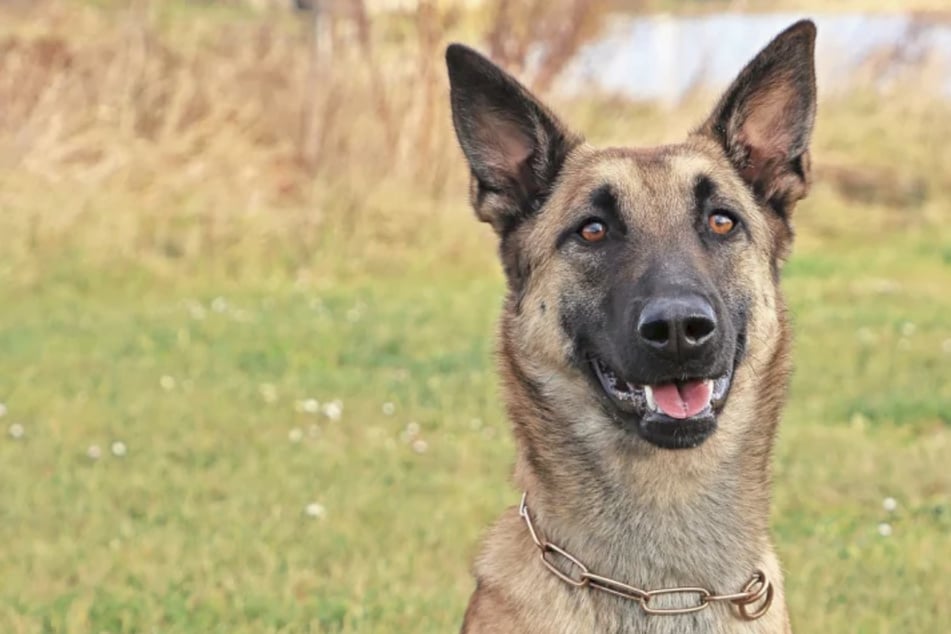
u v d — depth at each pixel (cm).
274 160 2089
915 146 2617
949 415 1222
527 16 2098
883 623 756
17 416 1197
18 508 949
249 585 816
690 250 570
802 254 2228
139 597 794
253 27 2384
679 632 545
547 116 631
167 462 1067
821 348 1516
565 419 573
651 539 552
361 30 2098
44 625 761
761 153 633
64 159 1975
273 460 1075
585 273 584
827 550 881
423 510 964
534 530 565
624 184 593
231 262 1902
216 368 1393
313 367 1423
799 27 620
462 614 774
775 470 1053
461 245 2031
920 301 1841
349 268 1938
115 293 1777
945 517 951
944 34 2800
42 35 2184
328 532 912
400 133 2116
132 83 2080
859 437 1151
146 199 1952
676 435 534
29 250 1833
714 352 529
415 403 1269
